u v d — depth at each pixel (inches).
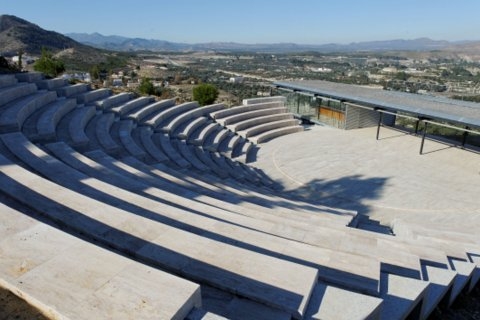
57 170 363.6
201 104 1674.5
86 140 540.7
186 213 289.6
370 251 284.2
